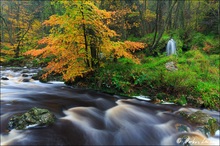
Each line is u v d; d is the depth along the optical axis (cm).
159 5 1514
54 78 1105
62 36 809
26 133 488
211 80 990
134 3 1783
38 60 1864
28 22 2489
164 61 1195
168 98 807
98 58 991
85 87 939
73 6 784
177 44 1570
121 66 1001
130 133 547
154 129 573
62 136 495
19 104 693
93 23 803
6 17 2738
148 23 2191
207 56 1427
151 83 871
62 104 721
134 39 1786
